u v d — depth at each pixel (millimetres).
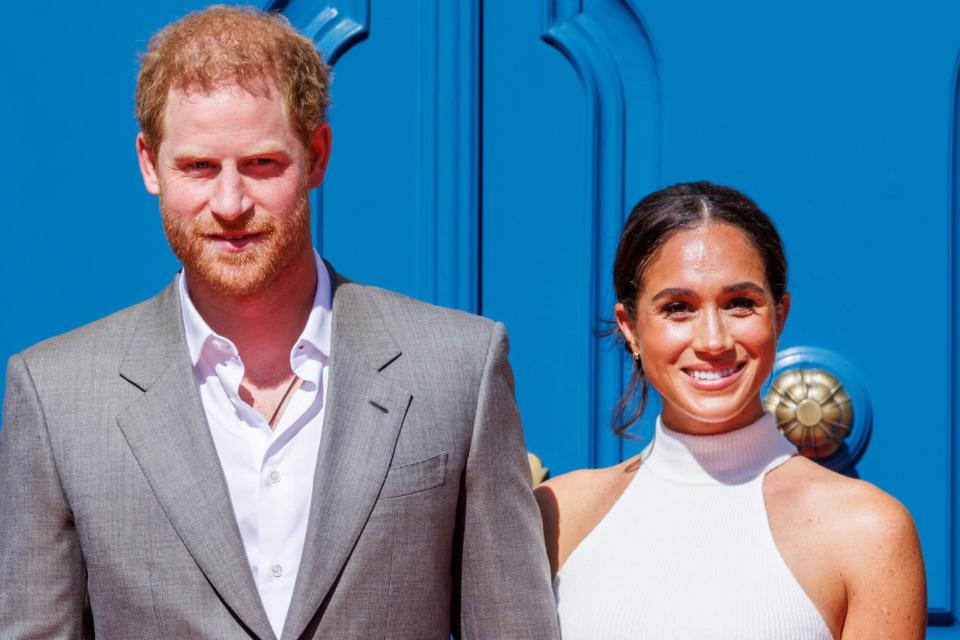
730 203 3354
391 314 3416
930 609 4203
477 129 4238
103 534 3133
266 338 3318
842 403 4105
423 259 4227
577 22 4262
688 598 3211
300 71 3166
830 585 3154
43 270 4215
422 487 3207
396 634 3164
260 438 3270
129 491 3146
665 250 3340
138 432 3178
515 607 3281
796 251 4195
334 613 3113
